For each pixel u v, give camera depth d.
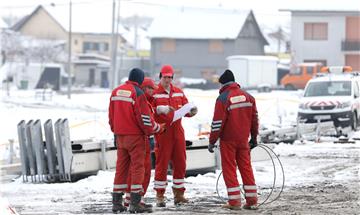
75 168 30.55
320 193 27.12
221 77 23.72
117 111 22.97
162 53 182.50
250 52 185.88
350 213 22.58
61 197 26.28
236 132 23.36
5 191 27.62
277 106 71.56
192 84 160.12
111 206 24.23
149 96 24.84
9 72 175.25
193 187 28.94
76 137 45.94
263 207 23.89
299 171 34.19
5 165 33.62
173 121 24.25
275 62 142.62
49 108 89.50
